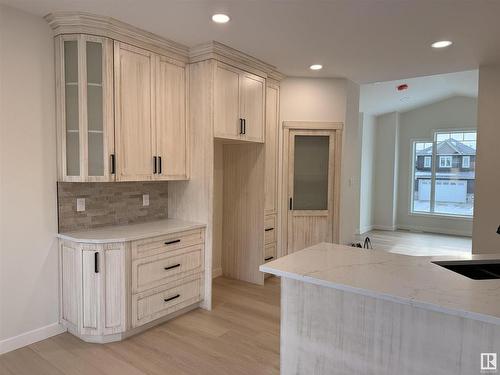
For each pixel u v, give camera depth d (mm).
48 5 2539
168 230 3121
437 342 1576
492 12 2566
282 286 2035
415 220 8367
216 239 4539
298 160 4617
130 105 2990
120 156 2930
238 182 4402
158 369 2479
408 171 8391
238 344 2848
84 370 2451
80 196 3059
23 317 2740
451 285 1658
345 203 4730
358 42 3225
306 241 4645
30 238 2760
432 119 8055
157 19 2754
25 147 2697
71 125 2832
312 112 4508
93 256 2719
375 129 8383
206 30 2975
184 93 3461
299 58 3725
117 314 2799
